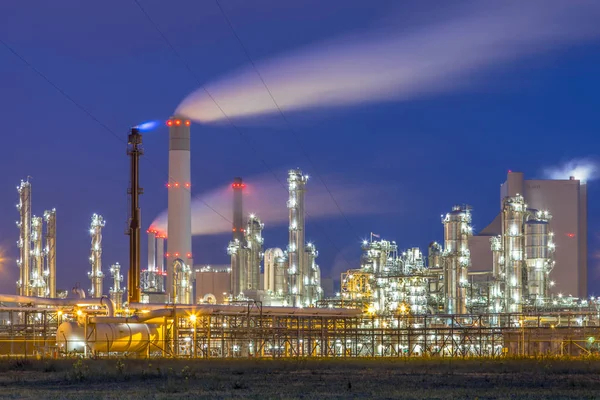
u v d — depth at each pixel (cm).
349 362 9319
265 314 12712
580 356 10656
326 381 6600
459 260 16025
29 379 6956
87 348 11094
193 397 5319
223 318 12812
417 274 16625
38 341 12050
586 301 17062
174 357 10962
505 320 15538
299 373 7550
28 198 19825
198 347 12306
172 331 12306
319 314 13162
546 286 16800
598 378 6881
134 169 15288
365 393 5556
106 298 12506
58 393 5669
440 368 8144
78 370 7219
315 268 19712
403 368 8200
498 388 5953
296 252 16662
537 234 16712
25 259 19700
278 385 6191
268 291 17588
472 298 17100
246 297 17388
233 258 18988
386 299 16762
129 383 6481
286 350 12488
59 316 12750
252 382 6494
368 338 14612
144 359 9969
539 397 5331
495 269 17062
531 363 8781
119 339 11319
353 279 17250
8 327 13162
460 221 16112
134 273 14975
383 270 17238
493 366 8338
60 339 11400
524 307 16238
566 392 5644
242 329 12700
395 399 5209
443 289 16788
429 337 14862
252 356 12056
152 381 6619
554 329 12131
